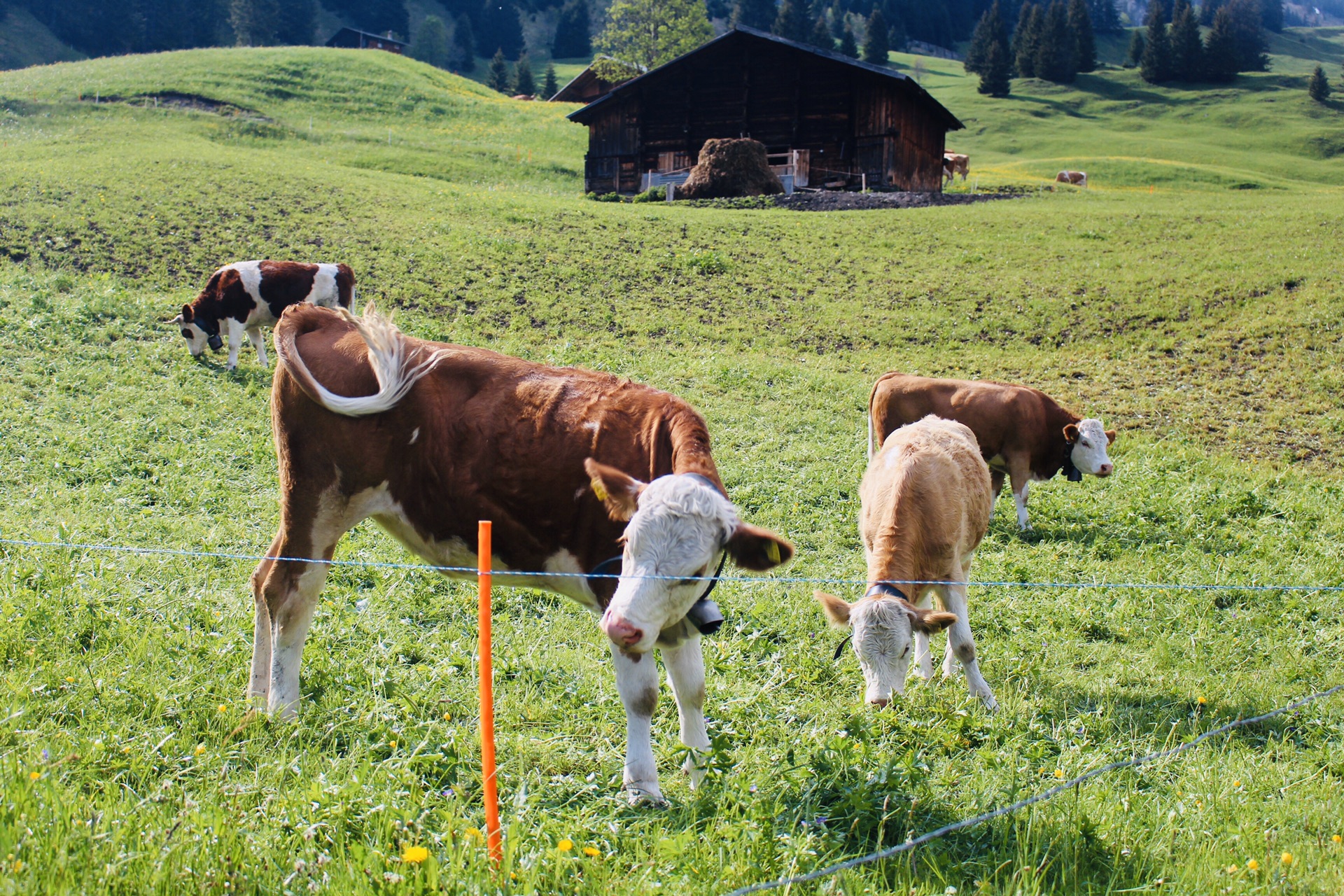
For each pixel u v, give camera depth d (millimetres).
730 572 9086
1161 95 107562
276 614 5480
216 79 52406
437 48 139500
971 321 21172
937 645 7863
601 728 5578
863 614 5711
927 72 130625
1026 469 11727
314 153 42656
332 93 54812
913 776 4641
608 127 43594
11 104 42844
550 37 167875
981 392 11672
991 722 5883
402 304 19438
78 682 5297
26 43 119688
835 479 11891
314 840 3850
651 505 4320
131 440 11500
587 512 5078
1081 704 6645
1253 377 17906
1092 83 114188
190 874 3459
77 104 44500
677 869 3896
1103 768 4926
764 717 5832
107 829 3678
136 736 4766
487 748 3846
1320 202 34562
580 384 5352
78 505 9500
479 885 3516
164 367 14625
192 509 9758
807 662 6898
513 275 22203
